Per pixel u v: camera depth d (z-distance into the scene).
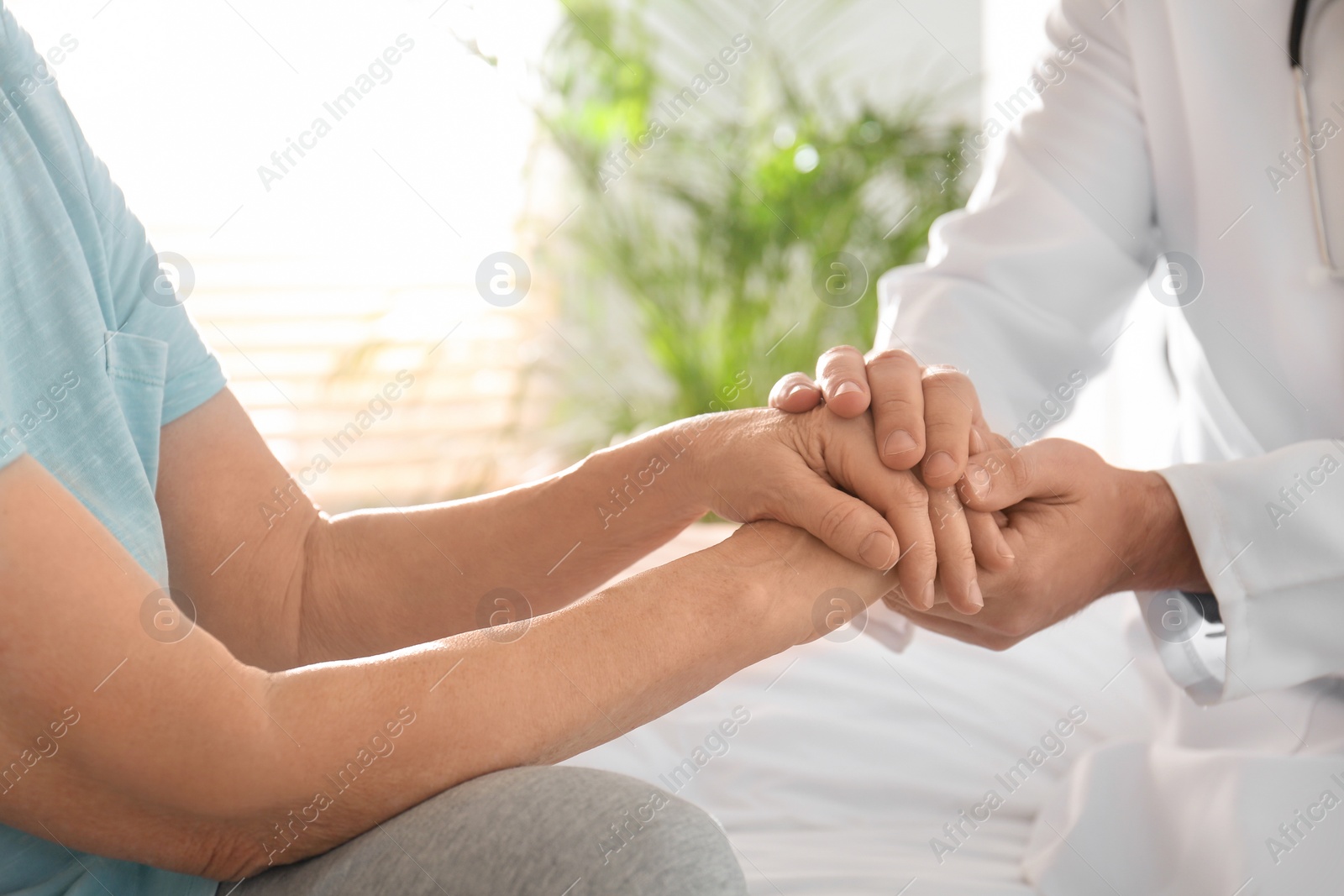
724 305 2.76
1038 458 0.82
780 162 2.75
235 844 0.51
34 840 0.55
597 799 0.47
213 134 3.11
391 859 0.48
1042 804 0.94
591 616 0.59
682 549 1.38
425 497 3.29
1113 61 1.12
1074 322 1.12
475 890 0.46
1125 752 0.89
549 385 3.32
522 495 0.79
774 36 3.25
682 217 3.00
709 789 0.96
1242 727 0.94
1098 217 1.12
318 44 3.13
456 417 3.30
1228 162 1.02
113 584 0.46
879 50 3.29
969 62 3.28
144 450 0.68
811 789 0.96
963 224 1.18
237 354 3.21
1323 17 0.97
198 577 0.74
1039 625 0.86
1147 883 0.82
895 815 0.94
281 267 3.21
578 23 3.10
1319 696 0.89
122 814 0.49
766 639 0.65
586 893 0.44
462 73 3.20
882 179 2.79
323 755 0.49
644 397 3.07
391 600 0.76
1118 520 0.84
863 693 1.12
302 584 0.76
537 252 3.31
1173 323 1.10
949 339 1.09
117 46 2.99
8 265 0.57
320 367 3.25
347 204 3.22
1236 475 0.84
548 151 3.36
